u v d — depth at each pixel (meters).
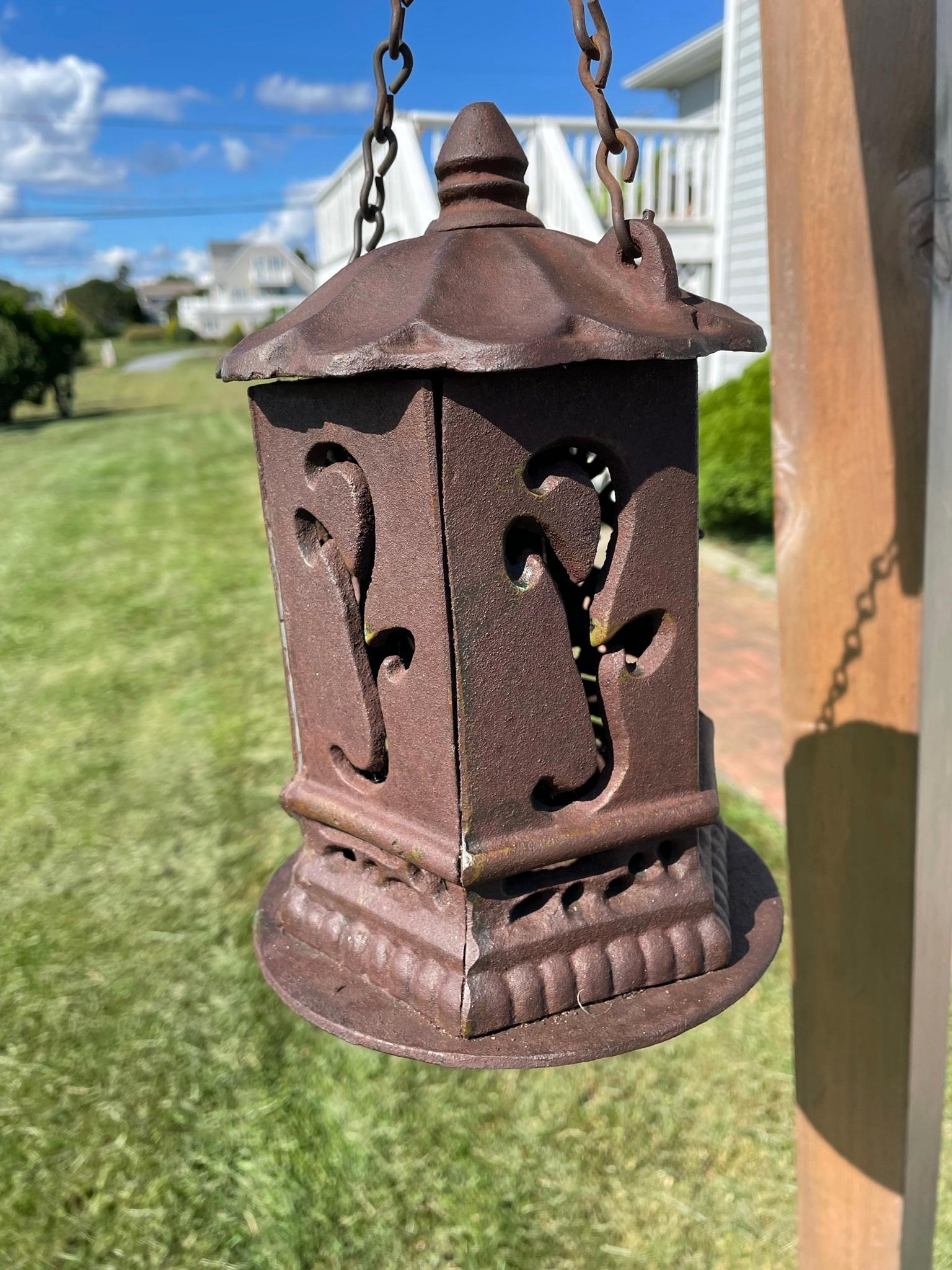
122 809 3.37
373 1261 1.77
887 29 0.86
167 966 2.54
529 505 0.81
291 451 0.93
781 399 1.06
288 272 58.88
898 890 1.06
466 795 0.85
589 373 0.81
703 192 7.83
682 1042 2.21
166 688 4.45
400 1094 2.11
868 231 0.94
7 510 8.51
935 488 0.85
